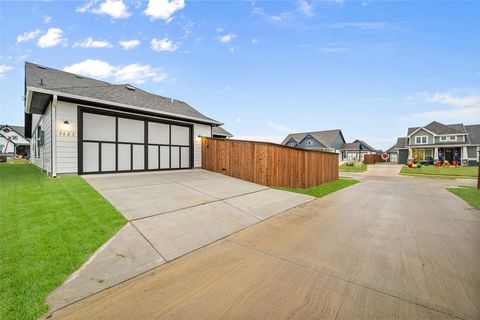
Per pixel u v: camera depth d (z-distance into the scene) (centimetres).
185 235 378
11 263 257
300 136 3888
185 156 1164
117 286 239
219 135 1928
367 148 4306
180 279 256
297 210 591
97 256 290
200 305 211
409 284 253
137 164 970
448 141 2812
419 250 347
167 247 333
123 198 538
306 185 958
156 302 214
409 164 2422
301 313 202
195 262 298
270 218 511
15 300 204
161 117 1048
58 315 193
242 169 940
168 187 689
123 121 926
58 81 881
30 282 229
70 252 290
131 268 273
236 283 250
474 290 241
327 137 3669
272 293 232
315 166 1053
